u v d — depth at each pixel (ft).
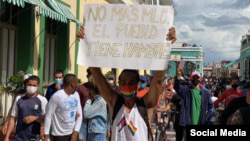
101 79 12.87
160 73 12.12
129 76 12.10
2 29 30.76
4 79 31.30
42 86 35.76
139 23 12.24
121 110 12.19
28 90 18.69
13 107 19.12
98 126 21.34
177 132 26.63
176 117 26.58
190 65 97.40
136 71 12.35
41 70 35.58
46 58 39.11
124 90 12.09
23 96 19.06
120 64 12.37
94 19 12.62
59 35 41.88
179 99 25.93
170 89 30.07
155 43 12.14
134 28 12.30
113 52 12.42
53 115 19.04
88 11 12.69
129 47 12.33
